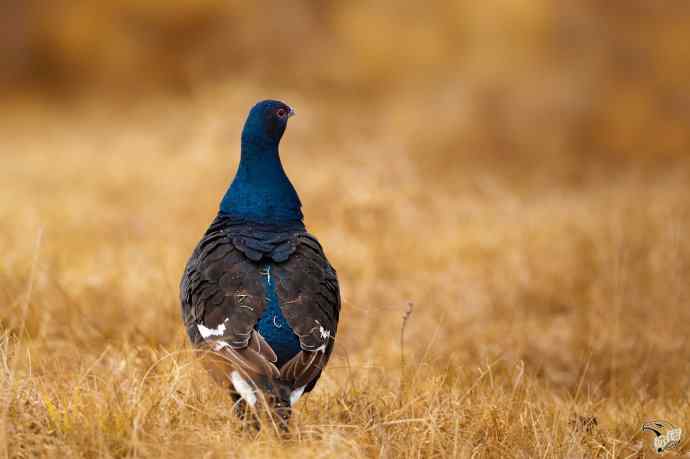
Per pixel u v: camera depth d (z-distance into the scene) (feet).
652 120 106.63
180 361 35.76
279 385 29.73
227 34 134.51
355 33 128.77
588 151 103.76
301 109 102.99
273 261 32.78
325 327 31.83
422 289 53.88
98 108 135.54
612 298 50.96
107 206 75.25
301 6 134.82
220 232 34.68
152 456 29.30
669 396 41.39
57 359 39.01
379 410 34.45
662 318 48.93
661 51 110.83
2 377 32.63
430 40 122.31
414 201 69.77
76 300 48.49
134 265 55.83
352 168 75.20
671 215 61.31
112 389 32.55
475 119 101.45
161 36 144.15
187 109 115.14
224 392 34.45
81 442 29.63
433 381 35.50
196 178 78.28
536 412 35.32
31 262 52.21
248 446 29.25
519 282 54.29
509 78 105.50
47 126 124.16
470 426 32.83
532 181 91.71
